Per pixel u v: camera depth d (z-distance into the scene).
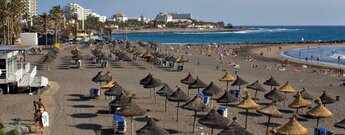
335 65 75.56
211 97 36.22
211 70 59.59
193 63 69.69
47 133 23.14
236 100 29.25
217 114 22.64
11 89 35.97
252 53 101.56
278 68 64.62
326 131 24.08
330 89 43.84
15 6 84.88
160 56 68.94
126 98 25.77
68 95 34.97
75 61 65.56
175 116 28.78
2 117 26.23
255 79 50.50
